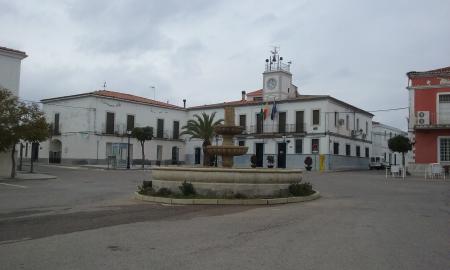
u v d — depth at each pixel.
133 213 10.96
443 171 29.39
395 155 67.62
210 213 10.98
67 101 50.53
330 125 45.75
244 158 50.66
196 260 6.04
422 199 14.80
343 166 48.12
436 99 33.38
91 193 16.59
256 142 50.00
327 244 7.17
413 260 6.15
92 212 11.14
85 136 47.84
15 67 27.36
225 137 17.17
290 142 47.47
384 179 27.34
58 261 5.97
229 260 6.05
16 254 6.39
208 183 13.51
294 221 9.65
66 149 50.06
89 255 6.33
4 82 26.83
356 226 8.99
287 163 47.53
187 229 8.56
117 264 5.80
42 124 24.97
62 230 8.45
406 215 10.73
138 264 5.80
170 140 56.91
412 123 33.91
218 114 54.69
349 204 13.12
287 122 48.09
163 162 55.91
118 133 50.38
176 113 58.00
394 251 6.70
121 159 43.72
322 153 45.25
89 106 47.94
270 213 10.99
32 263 5.87
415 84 34.09
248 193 13.37
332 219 9.97
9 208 12.02
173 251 6.60
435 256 6.40
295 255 6.38
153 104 54.78
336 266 5.79
